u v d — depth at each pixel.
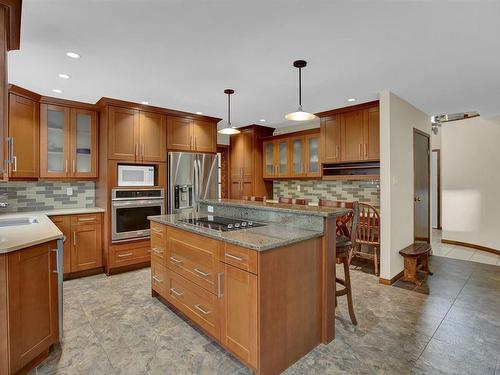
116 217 3.74
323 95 3.57
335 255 2.24
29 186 3.69
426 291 3.20
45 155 3.51
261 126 5.65
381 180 3.46
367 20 1.94
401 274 3.69
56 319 2.06
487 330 2.35
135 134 3.93
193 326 2.42
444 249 5.16
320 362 1.94
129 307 2.77
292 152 5.12
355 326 2.41
